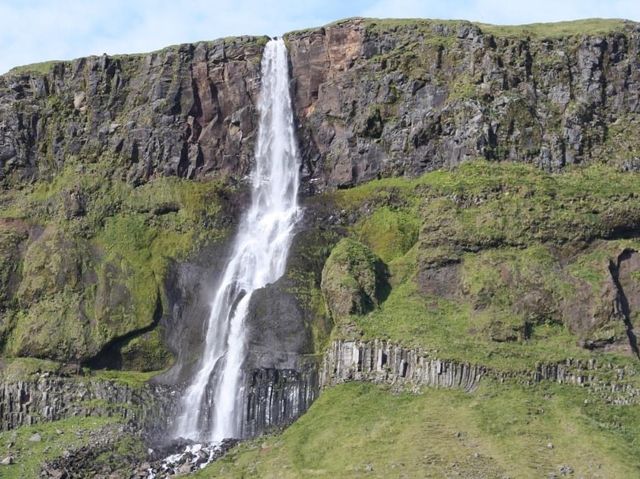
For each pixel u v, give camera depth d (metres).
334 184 192.50
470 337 162.12
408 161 187.62
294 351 170.00
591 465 142.00
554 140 180.88
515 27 197.25
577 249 168.50
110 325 181.25
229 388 169.38
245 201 195.00
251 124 199.62
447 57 190.50
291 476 146.38
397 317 166.12
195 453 159.38
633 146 181.38
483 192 174.25
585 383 156.88
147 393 173.62
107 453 164.50
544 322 163.50
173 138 198.62
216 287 184.00
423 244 173.50
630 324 164.00
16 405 175.75
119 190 196.62
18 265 190.25
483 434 147.88
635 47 188.25
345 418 155.25
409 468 143.62
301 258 180.75
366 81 193.88
